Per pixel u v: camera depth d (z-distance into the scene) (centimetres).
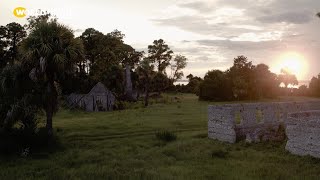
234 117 3000
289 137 2584
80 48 2970
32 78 2830
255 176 1991
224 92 8112
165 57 11256
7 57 7794
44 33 2817
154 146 2917
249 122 3105
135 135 3344
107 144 2939
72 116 4897
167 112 5197
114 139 3156
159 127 3747
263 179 1933
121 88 7731
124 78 7881
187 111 5362
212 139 3150
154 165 2292
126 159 2442
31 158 2438
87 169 2127
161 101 7744
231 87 8250
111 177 1959
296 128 2519
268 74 9038
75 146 2844
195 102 7662
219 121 3098
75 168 2200
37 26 2872
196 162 2377
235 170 2131
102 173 2020
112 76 7625
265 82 8819
